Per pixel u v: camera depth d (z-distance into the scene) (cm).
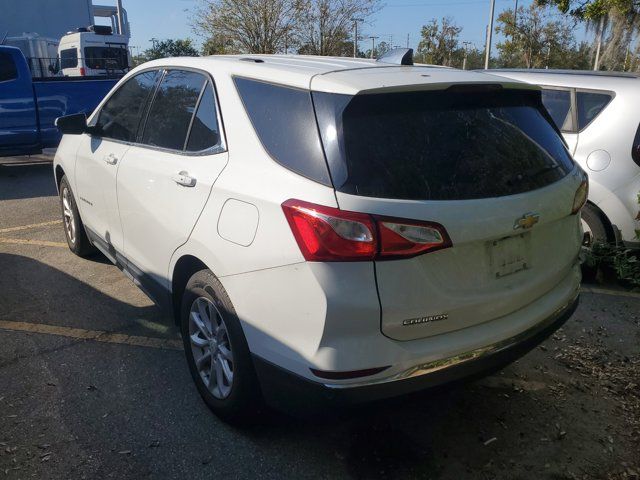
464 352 243
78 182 470
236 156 280
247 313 258
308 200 231
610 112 494
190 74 344
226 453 279
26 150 1011
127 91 419
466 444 292
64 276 496
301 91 258
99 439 286
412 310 229
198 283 293
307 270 229
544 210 264
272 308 244
